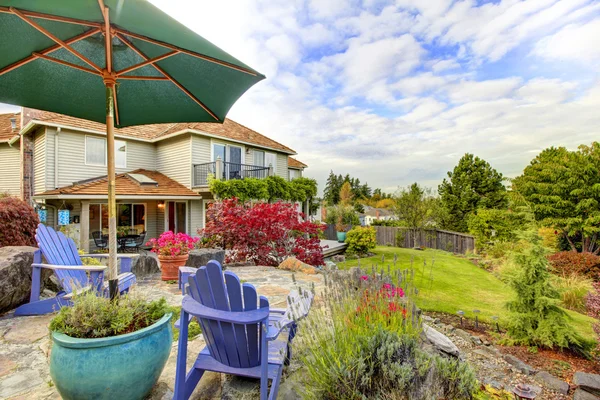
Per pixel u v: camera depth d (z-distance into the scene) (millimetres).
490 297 6000
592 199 11094
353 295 2252
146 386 1804
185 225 12883
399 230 15758
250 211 7555
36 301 3525
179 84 2809
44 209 10148
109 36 1979
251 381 2064
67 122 10477
